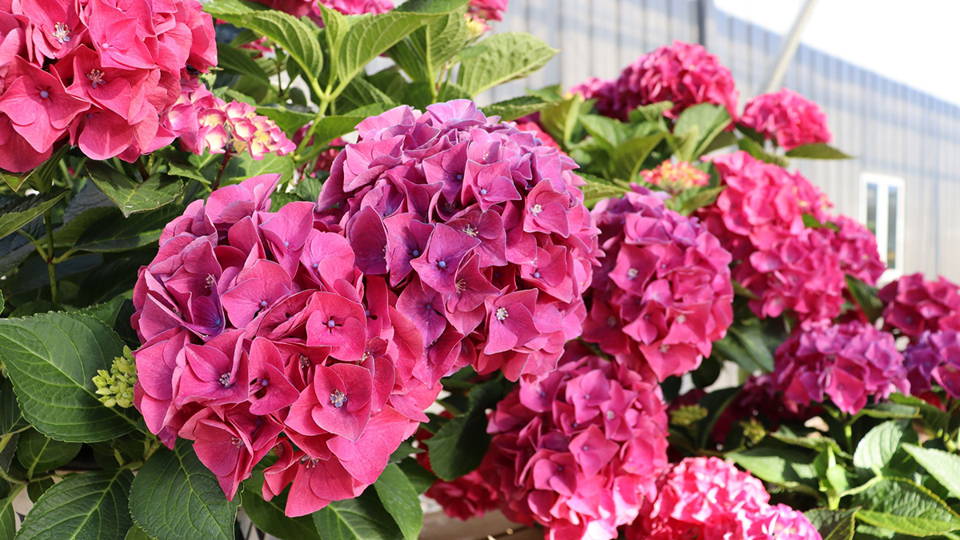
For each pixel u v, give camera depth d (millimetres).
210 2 948
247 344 551
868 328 1266
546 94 1606
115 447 750
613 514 988
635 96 1847
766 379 1426
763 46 6676
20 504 832
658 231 1017
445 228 616
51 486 730
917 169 9445
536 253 667
